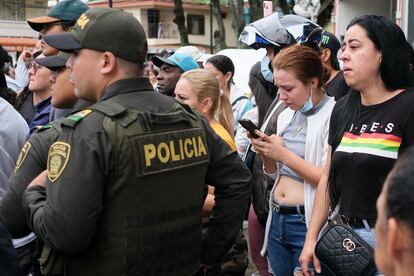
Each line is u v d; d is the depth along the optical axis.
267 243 3.51
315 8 16.55
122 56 2.36
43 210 2.22
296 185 3.30
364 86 2.68
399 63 2.63
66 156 2.19
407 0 7.04
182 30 25.36
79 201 2.14
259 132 3.20
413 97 2.60
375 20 2.66
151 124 2.31
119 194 2.23
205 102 3.69
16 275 1.78
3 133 3.25
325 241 2.66
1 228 1.81
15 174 2.46
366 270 2.55
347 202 2.69
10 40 35.41
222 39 25.09
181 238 2.45
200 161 2.51
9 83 5.47
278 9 16.77
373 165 2.58
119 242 2.24
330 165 2.83
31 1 40.03
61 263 2.32
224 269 3.45
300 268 3.27
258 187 3.67
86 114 2.26
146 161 2.26
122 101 2.33
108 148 2.19
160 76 5.59
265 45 4.39
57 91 3.16
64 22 3.78
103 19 2.37
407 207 1.12
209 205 3.09
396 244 1.14
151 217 2.30
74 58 2.42
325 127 3.21
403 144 2.57
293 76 3.18
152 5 42.88
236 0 20.30
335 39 4.27
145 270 2.31
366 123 2.67
